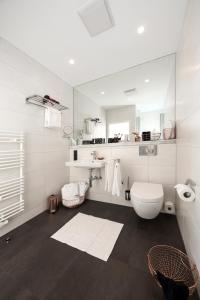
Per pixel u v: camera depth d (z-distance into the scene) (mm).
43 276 1043
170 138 1942
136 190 1606
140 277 1027
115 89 2545
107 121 2619
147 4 1247
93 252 1267
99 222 1747
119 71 2289
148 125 2354
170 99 2104
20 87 1750
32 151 1927
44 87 2109
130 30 1509
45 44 1686
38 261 1176
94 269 1097
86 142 2625
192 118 1082
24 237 1485
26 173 1837
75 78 2486
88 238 1452
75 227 1648
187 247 1210
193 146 1048
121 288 952
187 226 1222
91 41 1657
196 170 966
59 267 1117
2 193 1471
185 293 784
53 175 2301
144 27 1476
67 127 2629
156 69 2164
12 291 938
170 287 808
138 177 2129
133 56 1943
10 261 1179
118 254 1240
